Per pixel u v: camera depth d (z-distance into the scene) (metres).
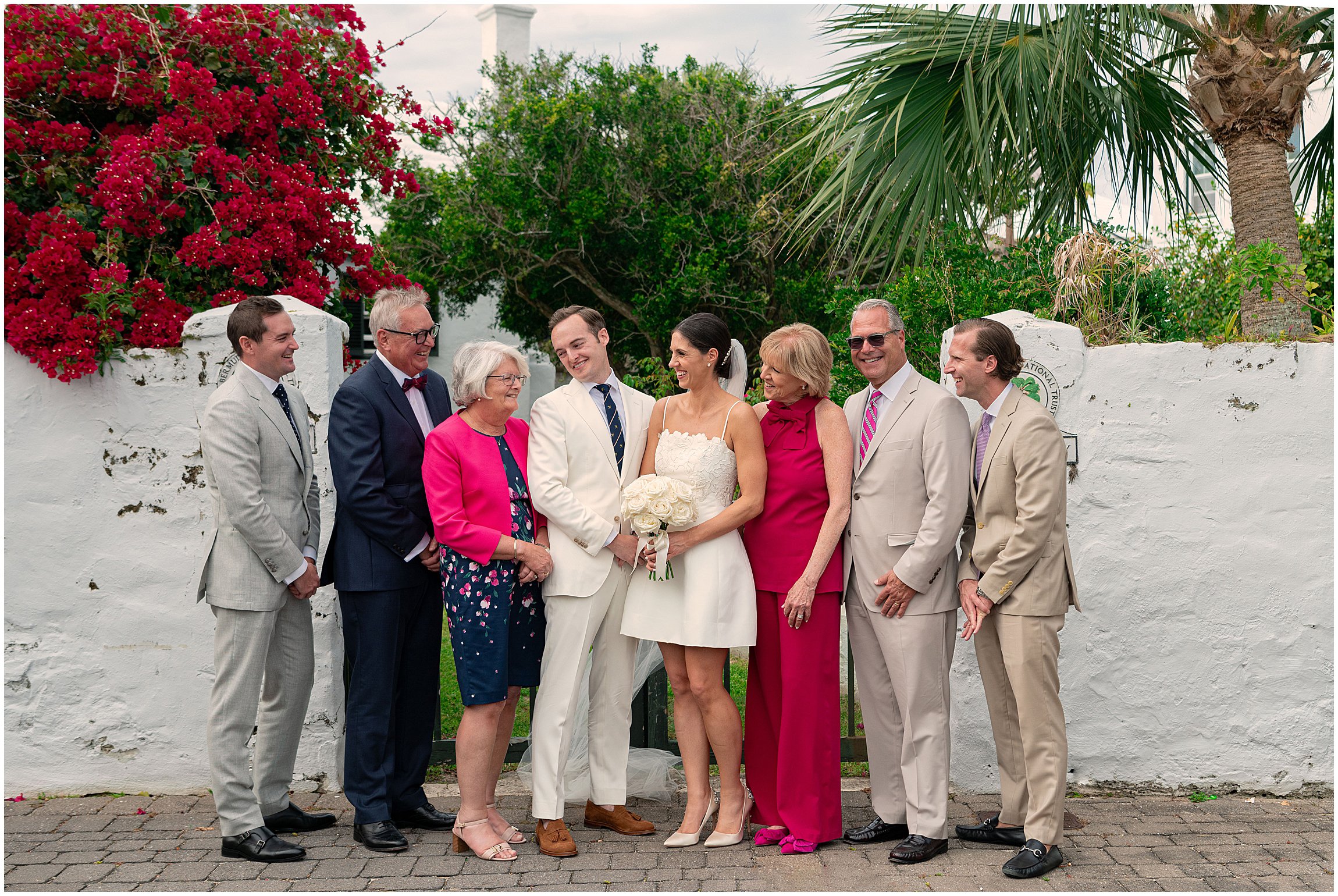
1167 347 3.95
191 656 4.01
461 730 3.37
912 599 3.33
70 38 4.72
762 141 12.31
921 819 3.32
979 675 3.99
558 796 3.40
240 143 5.05
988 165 5.56
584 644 3.45
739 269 12.59
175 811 3.82
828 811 3.43
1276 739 3.96
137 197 4.34
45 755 3.99
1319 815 3.75
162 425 4.00
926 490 3.36
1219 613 3.96
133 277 4.49
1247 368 3.93
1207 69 5.47
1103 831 3.58
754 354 12.61
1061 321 5.96
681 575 3.46
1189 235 5.76
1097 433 3.98
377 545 3.45
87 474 3.98
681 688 3.52
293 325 3.90
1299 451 3.93
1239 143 5.50
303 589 3.43
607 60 12.98
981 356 3.28
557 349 3.54
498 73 14.05
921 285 6.79
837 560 3.44
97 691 4.00
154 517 4.01
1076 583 4.00
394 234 13.39
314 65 5.39
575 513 3.38
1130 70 6.03
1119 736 4.01
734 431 3.46
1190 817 3.74
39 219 4.23
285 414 3.48
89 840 3.50
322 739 4.03
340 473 3.40
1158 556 3.97
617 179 12.54
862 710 3.63
